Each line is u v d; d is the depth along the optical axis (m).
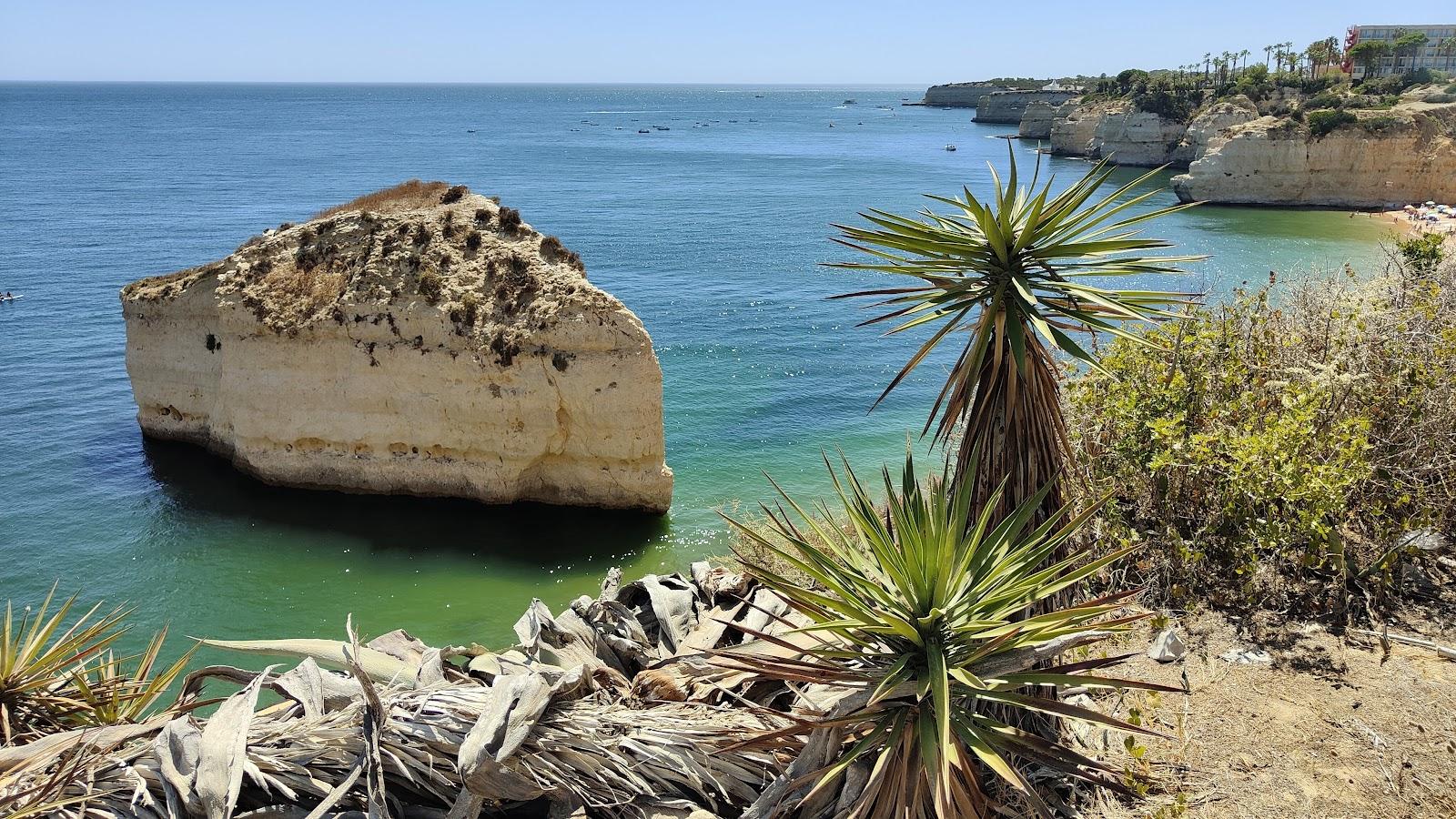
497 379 19.81
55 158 120.81
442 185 23.70
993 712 6.03
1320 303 11.30
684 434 25.77
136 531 19.52
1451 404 9.08
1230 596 8.23
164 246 57.38
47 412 26.81
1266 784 6.03
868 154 134.88
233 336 21.31
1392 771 6.04
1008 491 6.22
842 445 24.69
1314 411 8.84
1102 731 6.61
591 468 20.31
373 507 20.77
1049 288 5.83
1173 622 7.97
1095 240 6.16
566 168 114.44
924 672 5.10
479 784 5.55
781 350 35.19
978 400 6.23
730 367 32.88
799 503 20.34
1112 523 8.79
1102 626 5.21
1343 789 5.93
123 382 29.75
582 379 19.50
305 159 123.62
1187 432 9.50
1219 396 9.77
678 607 8.09
